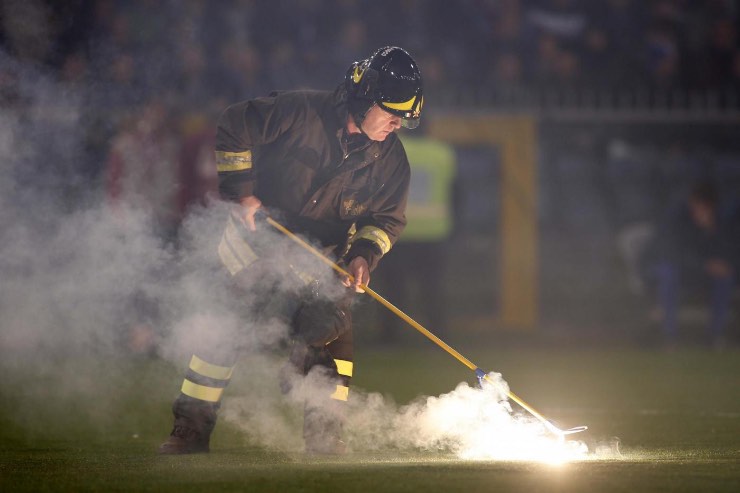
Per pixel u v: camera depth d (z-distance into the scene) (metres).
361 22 56.00
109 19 50.97
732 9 59.06
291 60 54.19
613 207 56.38
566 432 18.09
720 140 56.03
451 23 56.66
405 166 19.16
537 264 54.28
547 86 55.44
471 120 53.25
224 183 18.28
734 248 50.94
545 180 56.25
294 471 15.42
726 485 13.96
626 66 56.56
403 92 17.86
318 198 18.56
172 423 24.72
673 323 48.19
